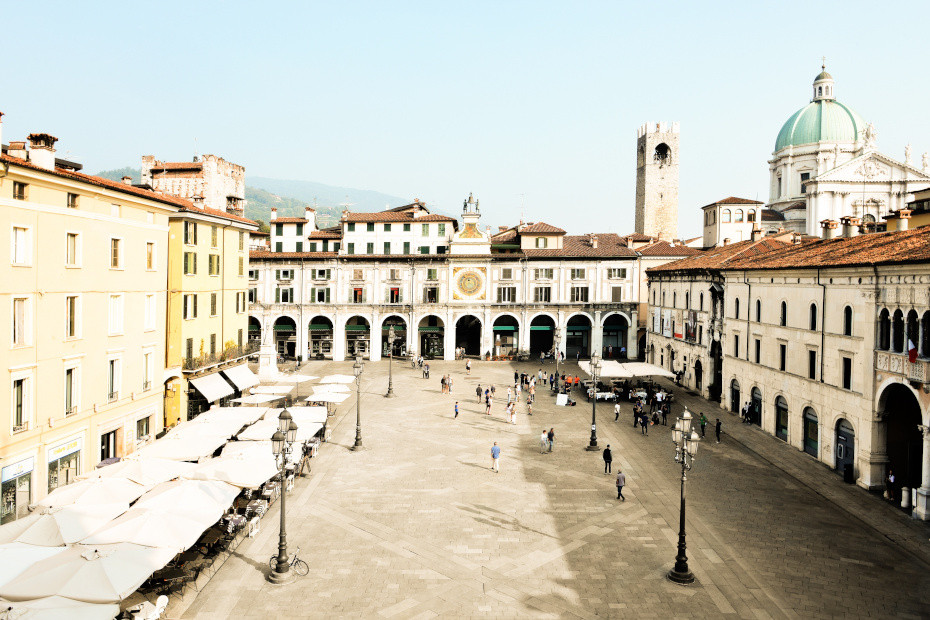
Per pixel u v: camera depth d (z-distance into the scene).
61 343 33.81
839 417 40.69
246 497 33.56
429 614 23.19
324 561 27.52
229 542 29.06
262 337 93.94
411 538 30.08
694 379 69.00
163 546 21.97
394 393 68.25
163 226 44.78
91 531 22.89
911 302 33.59
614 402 63.56
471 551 28.66
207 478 29.20
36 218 31.91
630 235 105.88
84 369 35.88
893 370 35.00
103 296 37.59
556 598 24.41
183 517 23.89
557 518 32.78
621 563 27.52
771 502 35.22
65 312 34.09
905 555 28.27
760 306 52.75
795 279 46.53
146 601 22.03
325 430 49.31
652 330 84.19
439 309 94.81
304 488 37.28
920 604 23.92
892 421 37.41
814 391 43.78
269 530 31.02
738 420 55.88
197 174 93.56
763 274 51.97
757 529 31.31
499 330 97.88
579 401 65.19
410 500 35.31
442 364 91.94
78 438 35.38
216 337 55.03
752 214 108.88
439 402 63.84
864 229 57.91
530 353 99.56
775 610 23.52
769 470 41.34
